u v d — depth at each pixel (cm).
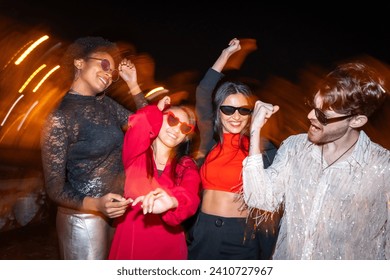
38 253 467
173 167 274
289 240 223
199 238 288
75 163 270
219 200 286
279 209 254
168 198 245
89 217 268
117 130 282
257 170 226
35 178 555
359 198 213
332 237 216
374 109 208
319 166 221
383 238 212
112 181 275
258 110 231
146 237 270
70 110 265
